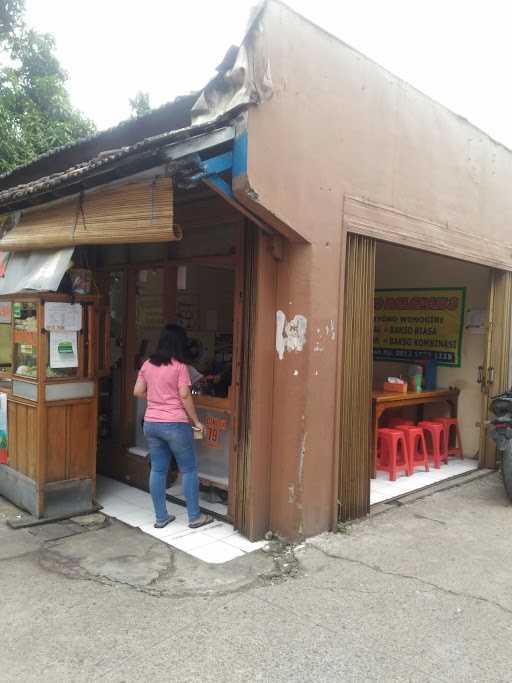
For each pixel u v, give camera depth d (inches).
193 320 214.2
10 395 193.6
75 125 441.4
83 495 188.7
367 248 182.4
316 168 159.3
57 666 105.6
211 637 115.8
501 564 154.9
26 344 186.7
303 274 158.9
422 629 120.6
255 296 163.2
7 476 196.4
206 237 186.9
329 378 167.9
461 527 183.5
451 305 286.7
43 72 448.1
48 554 154.3
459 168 225.3
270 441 167.2
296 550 158.6
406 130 194.9
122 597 131.3
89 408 189.8
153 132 213.6
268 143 144.3
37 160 270.1
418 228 202.4
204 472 194.2
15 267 196.5
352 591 136.6
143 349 222.8
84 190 160.4
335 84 165.0
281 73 147.2
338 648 113.0
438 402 288.4
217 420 189.0
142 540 165.0
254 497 164.1
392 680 103.2
